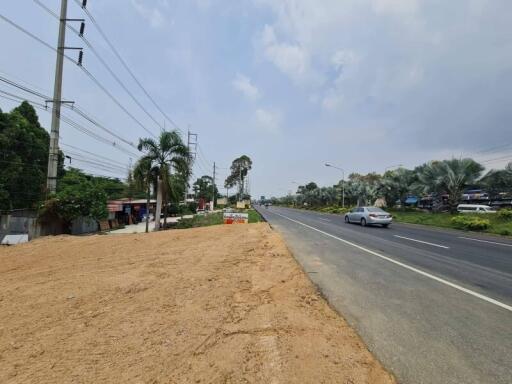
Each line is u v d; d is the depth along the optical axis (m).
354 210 24.38
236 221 22.83
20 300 5.39
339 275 6.83
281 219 29.94
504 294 5.60
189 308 4.67
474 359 3.23
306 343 3.46
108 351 3.40
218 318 4.23
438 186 28.98
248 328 3.86
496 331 3.94
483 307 4.85
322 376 2.82
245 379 2.79
